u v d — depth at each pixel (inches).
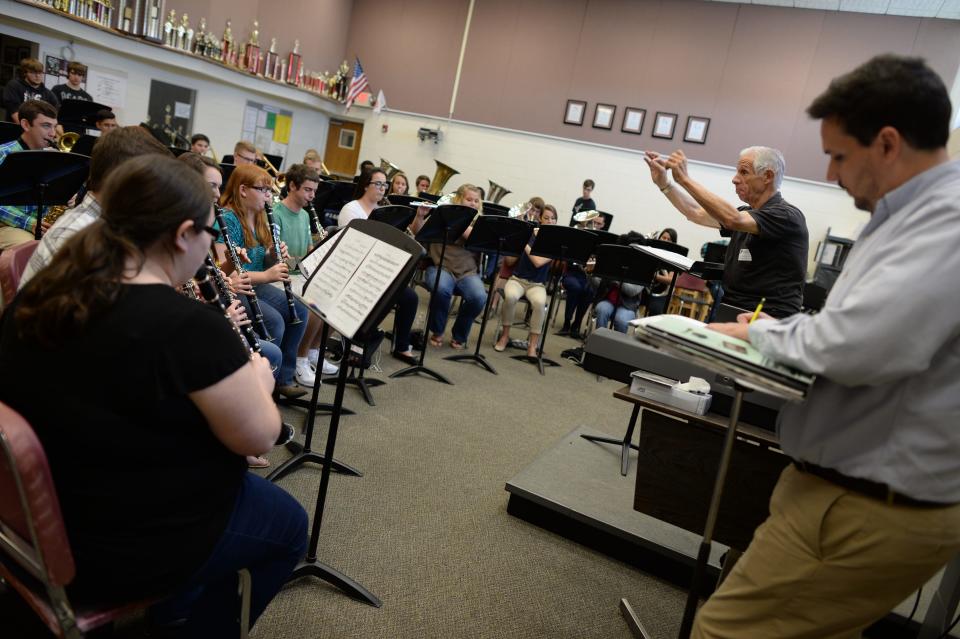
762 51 334.3
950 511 37.2
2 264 52.2
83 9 224.2
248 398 37.2
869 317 33.9
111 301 33.8
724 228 101.7
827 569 38.9
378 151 415.8
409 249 59.3
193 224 37.5
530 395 145.8
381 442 103.8
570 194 378.6
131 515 35.8
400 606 65.1
